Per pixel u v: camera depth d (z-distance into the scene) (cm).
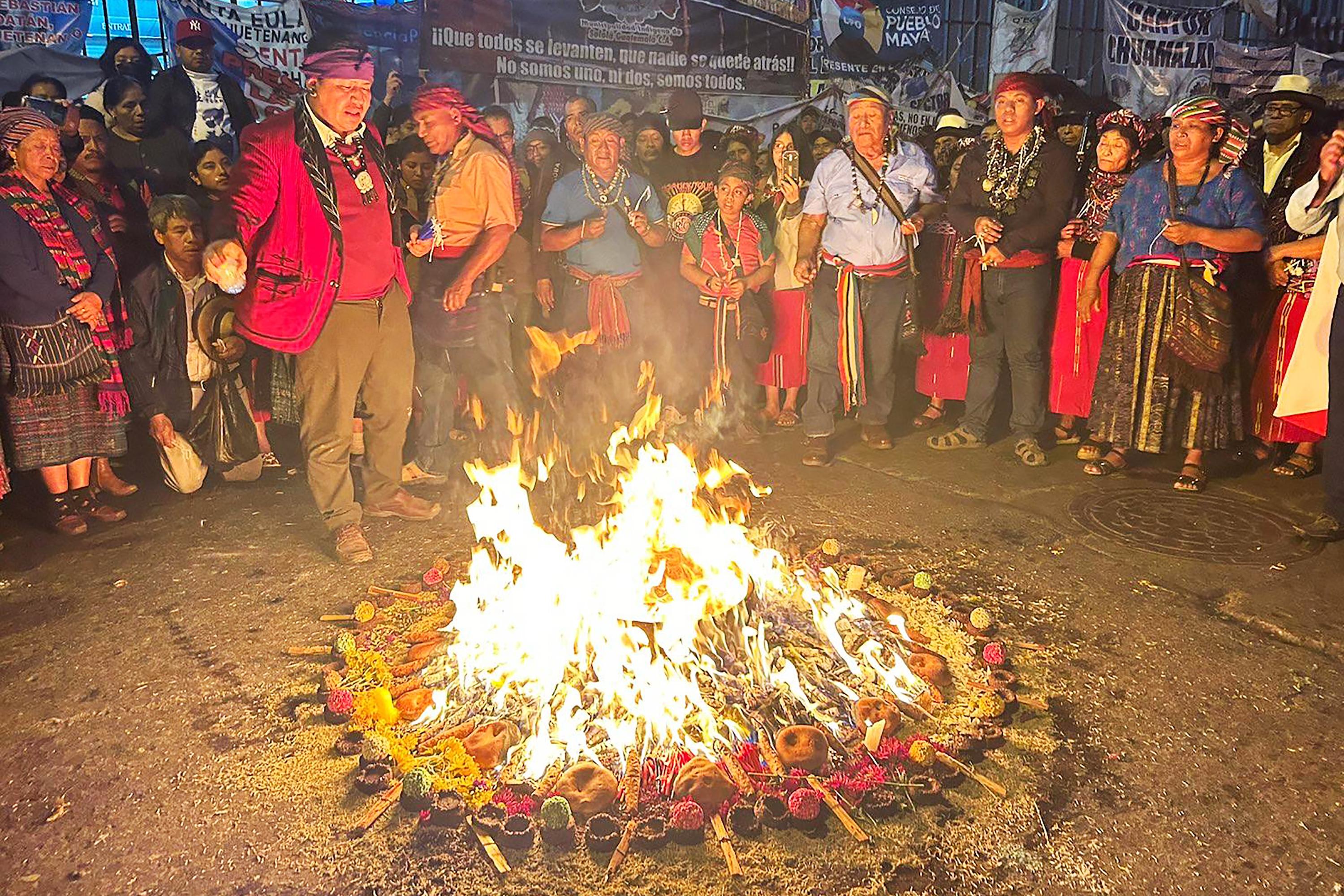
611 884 229
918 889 229
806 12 883
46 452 436
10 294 418
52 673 327
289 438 594
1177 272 491
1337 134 421
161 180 618
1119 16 1225
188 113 655
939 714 296
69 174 495
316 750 282
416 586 384
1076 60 1295
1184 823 253
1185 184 488
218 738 289
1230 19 1336
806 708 292
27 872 235
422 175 504
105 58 695
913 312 567
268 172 378
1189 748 285
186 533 450
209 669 329
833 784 257
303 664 331
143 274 484
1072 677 325
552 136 648
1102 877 233
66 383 433
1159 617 368
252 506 484
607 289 548
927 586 379
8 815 256
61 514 451
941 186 667
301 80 789
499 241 456
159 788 266
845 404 583
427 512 464
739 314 576
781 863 236
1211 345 488
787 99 893
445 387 501
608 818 244
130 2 868
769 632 328
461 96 449
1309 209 436
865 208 540
